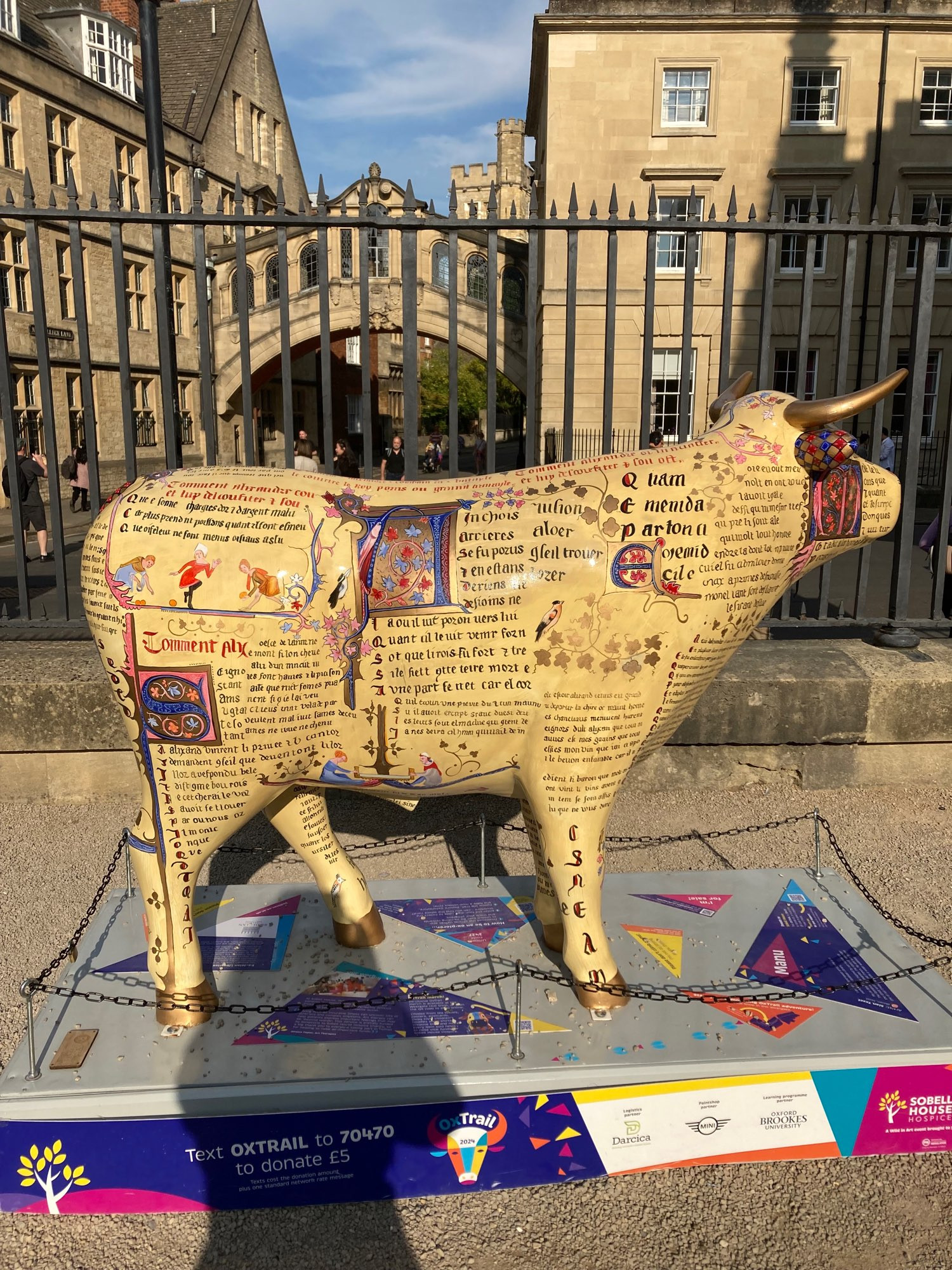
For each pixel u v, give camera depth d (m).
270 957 2.39
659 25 17.83
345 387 34.84
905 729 3.98
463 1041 2.03
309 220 3.70
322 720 1.99
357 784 2.12
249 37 28.22
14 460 4.02
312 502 1.99
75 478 15.95
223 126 26.56
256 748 1.97
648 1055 1.98
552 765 2.00
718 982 2.28
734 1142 2.01
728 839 3.62
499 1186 1.98
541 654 1.92
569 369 3.87
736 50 18.09
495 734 2.00
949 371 19.09
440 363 45.03
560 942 2.39
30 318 17.20
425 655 1.93
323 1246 1.85
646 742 2.08
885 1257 1.82
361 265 3.75
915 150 18.64
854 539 2.20
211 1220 1.92
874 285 18.73
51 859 3.41
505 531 1.94
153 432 21.61
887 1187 1.99
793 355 18.69
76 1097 1.88
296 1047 2.02
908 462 4.18
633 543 1.94
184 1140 1.89
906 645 4.31
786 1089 1.99
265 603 1.89
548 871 2.30
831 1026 2.10
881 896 3.18
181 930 2.11
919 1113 2.04
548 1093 1.94
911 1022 2.12
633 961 2.38
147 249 21.25
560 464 2.10
